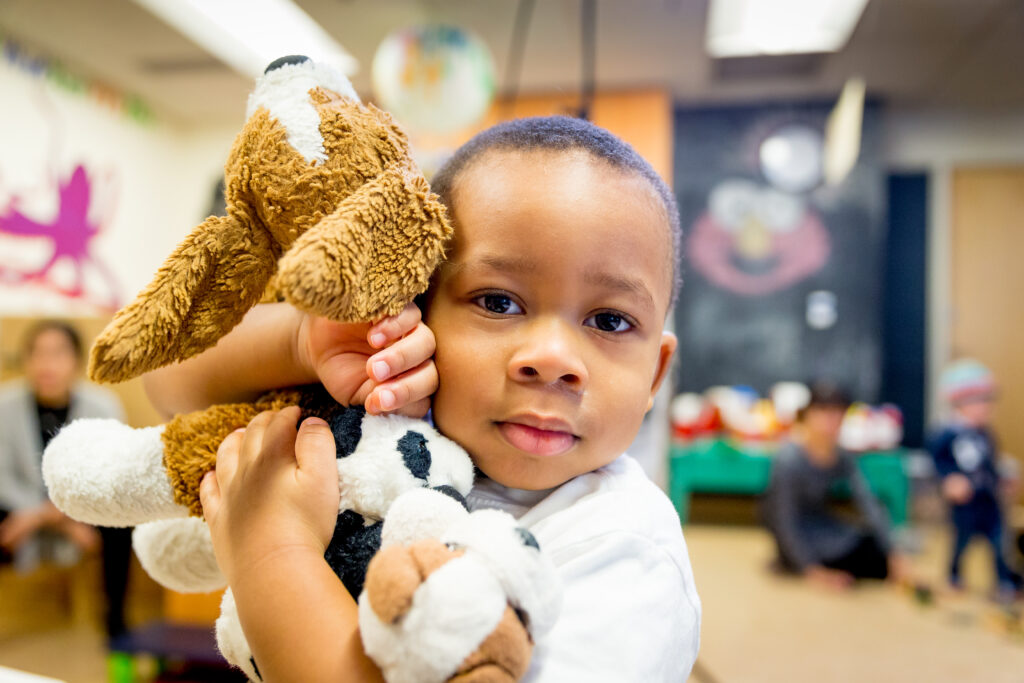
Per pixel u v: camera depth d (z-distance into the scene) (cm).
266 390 53
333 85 46
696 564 303
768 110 390
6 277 309
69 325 238
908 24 286
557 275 44
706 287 402
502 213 45
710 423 366
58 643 217
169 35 304
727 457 355
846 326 393
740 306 401
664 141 355
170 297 41
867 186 387
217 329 43
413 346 43
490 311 45
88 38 309
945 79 348
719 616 239
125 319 40
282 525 41
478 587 32
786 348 398
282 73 45
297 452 44
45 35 306
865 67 332
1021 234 394
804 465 289
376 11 266
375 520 43
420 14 267
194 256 42
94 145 356
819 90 368
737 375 402
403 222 42
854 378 392
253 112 45
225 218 44
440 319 46
